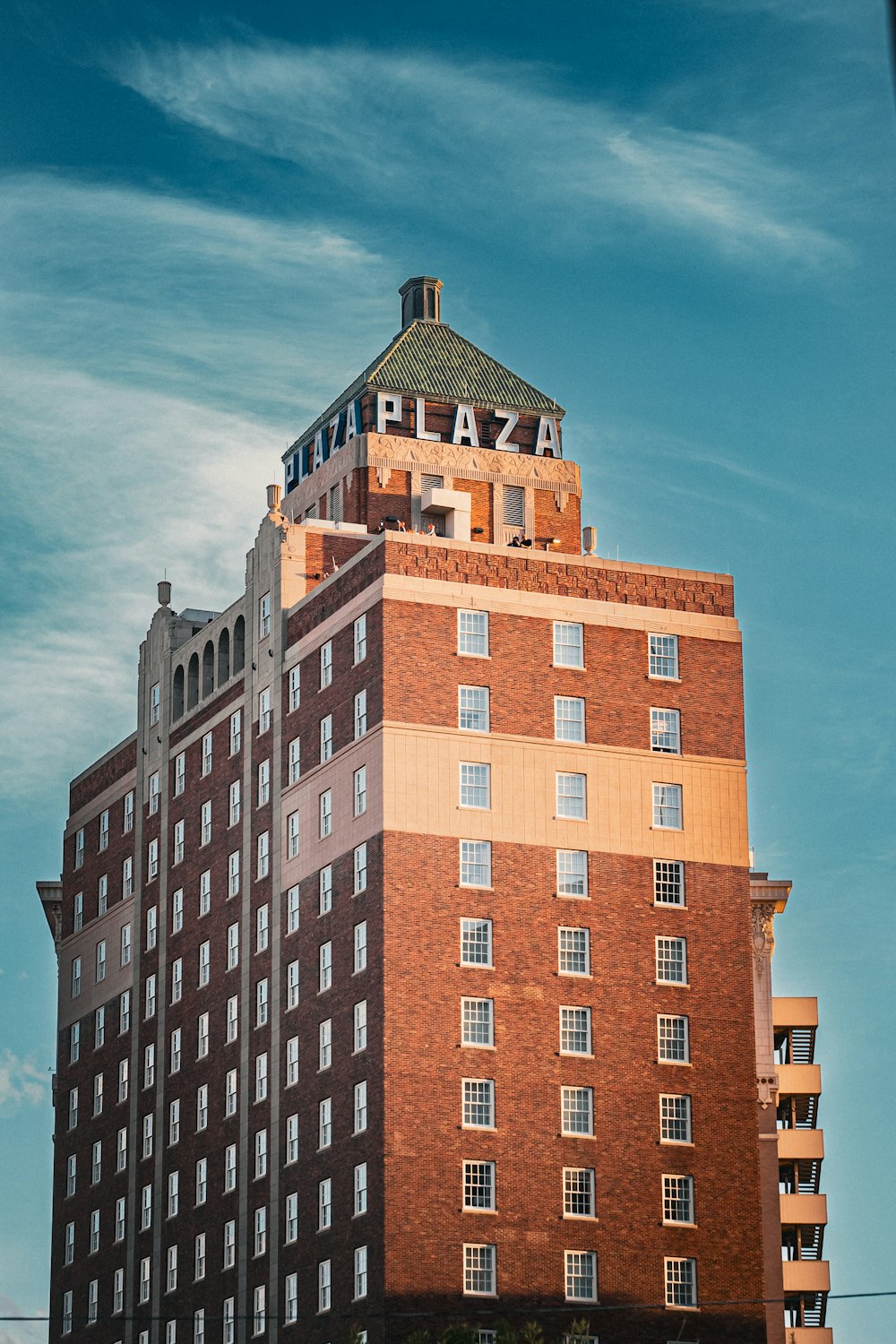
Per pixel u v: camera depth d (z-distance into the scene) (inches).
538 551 5511.8
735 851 5511.8
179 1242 5816.9
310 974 5408.5
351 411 6269.7
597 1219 5167.3
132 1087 6176.2
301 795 5551.2
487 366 6417.3
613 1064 5270.7
